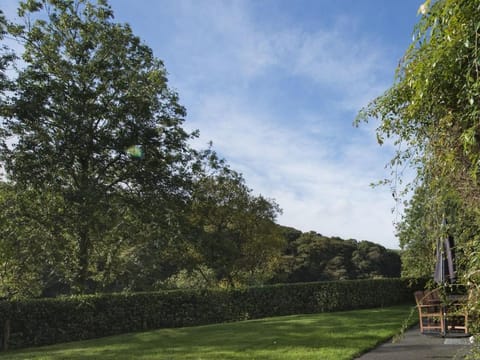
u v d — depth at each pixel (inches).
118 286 687.1
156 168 637.3
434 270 176.9
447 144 96.9
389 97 115.6
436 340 330.6
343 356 283.0
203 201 745.6
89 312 494.9
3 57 562.9
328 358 278.5
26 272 589.9
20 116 554.6
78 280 613.6
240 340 371.6
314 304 698.8
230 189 784.9
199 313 593.6
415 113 104.3
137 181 631.8
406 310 618.5
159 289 640.4
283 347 325.7
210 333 434.6
